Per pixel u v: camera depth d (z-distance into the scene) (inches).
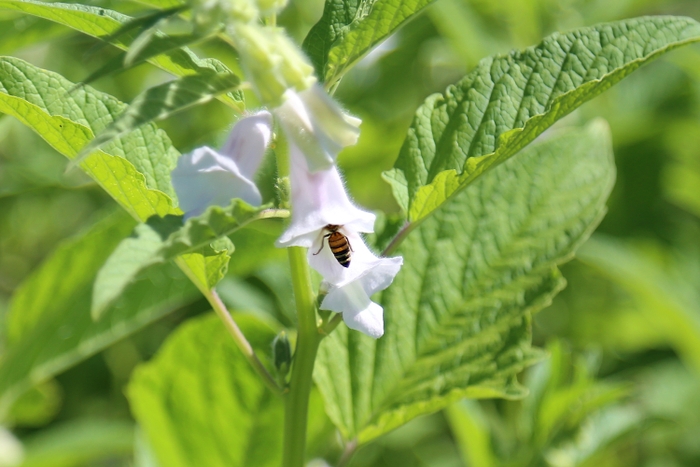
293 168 23.3
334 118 22.7
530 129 24.2
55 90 24.8
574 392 29.3
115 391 39.2
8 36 30.5
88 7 23.7
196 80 22.4
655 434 37.3
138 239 21.8
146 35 22.0
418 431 38.8
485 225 27.0
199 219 21.9
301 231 23.1
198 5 22.3
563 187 27.2
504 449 29.6
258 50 22.3
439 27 40.9
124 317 29.8
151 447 28.5
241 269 29.5
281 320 34.2
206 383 28.0
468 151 25.4
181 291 29.9
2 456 31.2
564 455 29.2
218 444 28.2
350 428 26.3
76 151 24.5
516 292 26.5
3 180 36.8
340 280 23.6
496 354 26.2
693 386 39.5
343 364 26.3
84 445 30.9
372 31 24.1
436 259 26.8
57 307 30.0
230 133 23.4
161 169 25.1
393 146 39.0
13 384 29.9
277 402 28.0
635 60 24.1
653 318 38.0
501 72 25.5
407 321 26.5
